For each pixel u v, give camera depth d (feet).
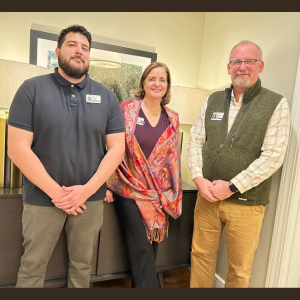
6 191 4.87
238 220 4.75
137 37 7.26
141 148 5.02
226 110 4.97
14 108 3.87
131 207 5.00
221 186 4.58
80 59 4.02
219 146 4.86
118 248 5.49
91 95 4.21
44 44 6.48
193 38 7.82
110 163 4.30
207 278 5.46
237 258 4.85
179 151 5.44
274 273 5.01
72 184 4.20
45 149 4.00
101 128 4.25
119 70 7.14
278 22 5.14
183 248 6.10
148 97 5.12
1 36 6.21
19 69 5.26
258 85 4.61
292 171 4.72
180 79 7.85
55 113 3.94
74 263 4.68
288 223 4.81
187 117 6.58
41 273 4.37
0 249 4.76
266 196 4.74
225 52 6.77
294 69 4.78
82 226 4.42
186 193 5.98
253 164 4.42
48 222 4.15
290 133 4.76
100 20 6.88
